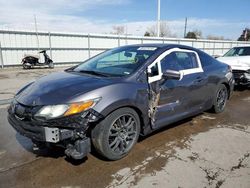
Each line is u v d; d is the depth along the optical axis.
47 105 2.70
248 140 3.79
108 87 2.94
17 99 3.08
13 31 16.66
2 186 2.59
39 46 18.05
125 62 3.68
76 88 2.89
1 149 3.46
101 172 2.86
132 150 3.39
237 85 7.77
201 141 3.72
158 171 2.87
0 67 16.55
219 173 2.83
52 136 2.62
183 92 3.94
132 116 3.20
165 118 3.72
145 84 3.31
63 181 2.68
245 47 8.77
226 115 5.07
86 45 20.42
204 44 28.72
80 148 2.74
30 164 3.04
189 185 2.61
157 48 3.81
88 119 2.70
